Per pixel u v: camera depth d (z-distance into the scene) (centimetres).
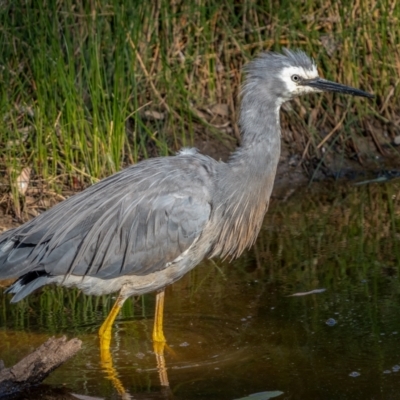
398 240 1348
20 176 1410
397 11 1777
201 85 1700
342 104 1727
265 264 1276
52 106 1429
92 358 1010
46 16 1445
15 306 1165
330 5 1750
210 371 967
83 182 1445
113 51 1528
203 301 1160
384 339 1026
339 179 1653
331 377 939
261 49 1689
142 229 1038
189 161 1070
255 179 1084
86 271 1033
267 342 1030
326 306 1123
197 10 1652
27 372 910
